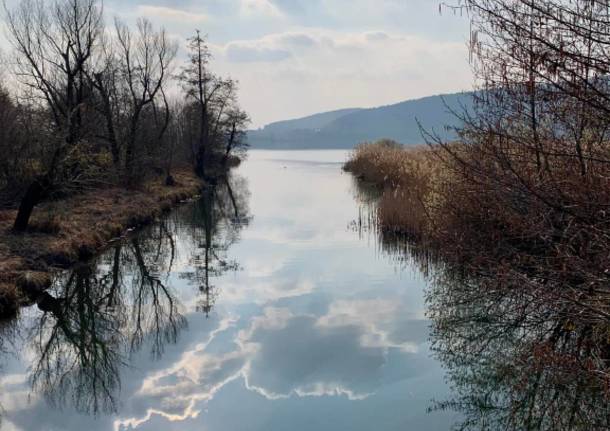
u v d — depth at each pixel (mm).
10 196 16016
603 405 5633
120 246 15555
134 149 24500
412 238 14289
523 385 6344
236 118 43062
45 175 13477
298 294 10867
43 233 13469
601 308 5551
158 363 7801
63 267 12297
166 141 34031
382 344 8070
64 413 6395
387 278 11758
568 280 6355
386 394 6488
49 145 14555
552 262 6297
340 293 10789
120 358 8102
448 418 5887
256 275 12555
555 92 4738
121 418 6211
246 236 17703
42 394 6992
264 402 6414
